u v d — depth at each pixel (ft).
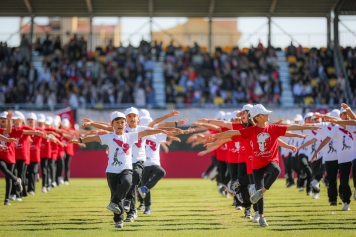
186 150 119.34
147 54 140.15
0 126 63.77
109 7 140.46
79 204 63.67
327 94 132.16
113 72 134.51
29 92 130.00
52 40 146.30
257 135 44.70
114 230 43.57
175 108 116.78
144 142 49.47
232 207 60.39
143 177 52.13
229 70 136.98
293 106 114.93
